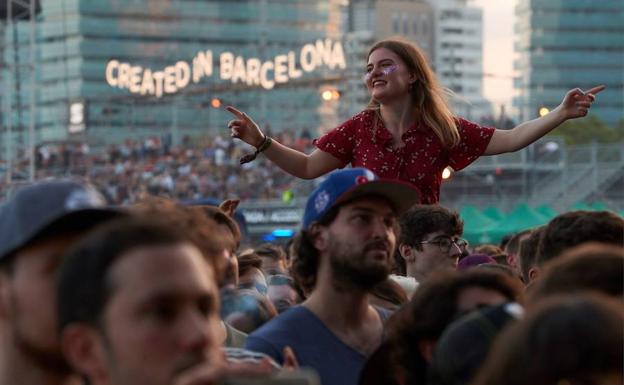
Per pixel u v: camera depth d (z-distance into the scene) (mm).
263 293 10680
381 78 10211
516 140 10234
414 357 6059
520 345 3973
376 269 7227
